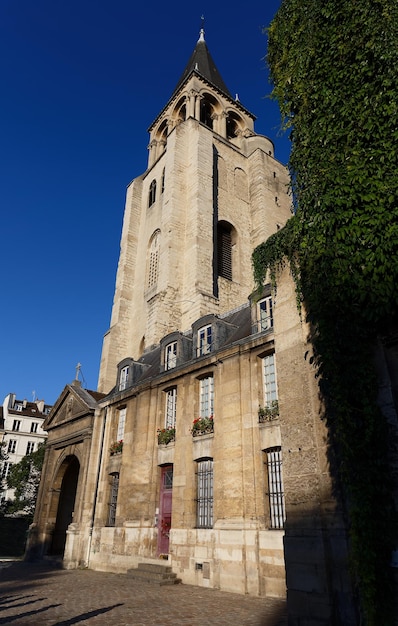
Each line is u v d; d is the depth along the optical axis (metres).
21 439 63.94
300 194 8.99
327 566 7.37
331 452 7.75
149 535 16.20
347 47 8.59
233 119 46.44
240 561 12.31
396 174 7.29
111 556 17.70
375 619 5.95
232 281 35.66
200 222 32.41
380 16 8.22
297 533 8.03
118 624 8.26
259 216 38.94
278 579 11.34
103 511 19.33
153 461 17.25
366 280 7.34
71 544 19.58
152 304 29.77
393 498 6.39
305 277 8.66
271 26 11.03
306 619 7.40
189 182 34.91
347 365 7.22
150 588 12.98
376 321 7.10
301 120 9.30
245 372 14.55
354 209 7.68
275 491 12.56
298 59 9.66
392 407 6.76
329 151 8.41
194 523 14.43
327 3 9.23
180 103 44.88
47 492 24.67
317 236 8.21
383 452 6.61
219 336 17.12
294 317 9.68
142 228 40.53
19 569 19.47
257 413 13.70
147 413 18.45
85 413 22.58
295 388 9.10
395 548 6.19
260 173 40.81
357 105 8.13
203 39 52.12
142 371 22.20
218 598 11.16
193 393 16.44
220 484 13.80
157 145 46.22
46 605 10.29
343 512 7.31
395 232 7.06
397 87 7.59
